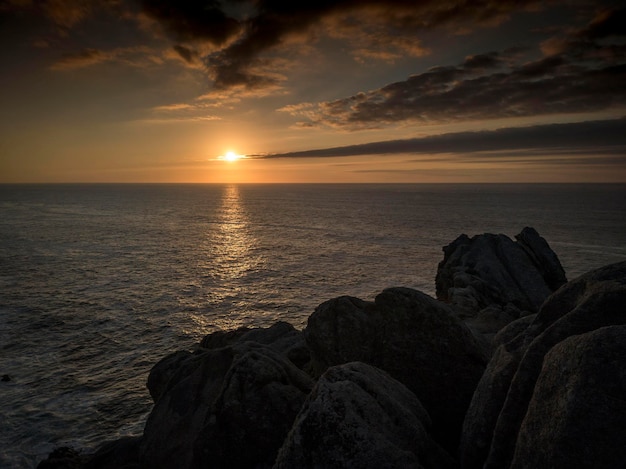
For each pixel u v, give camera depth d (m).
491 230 150.00
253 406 8.40
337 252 105.62
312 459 5.79
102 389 32.47
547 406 4.87
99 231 142.50
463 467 6.32
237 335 19.89
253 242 122.00
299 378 9.65
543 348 5.88
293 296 64.00
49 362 37.47
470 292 31.55
